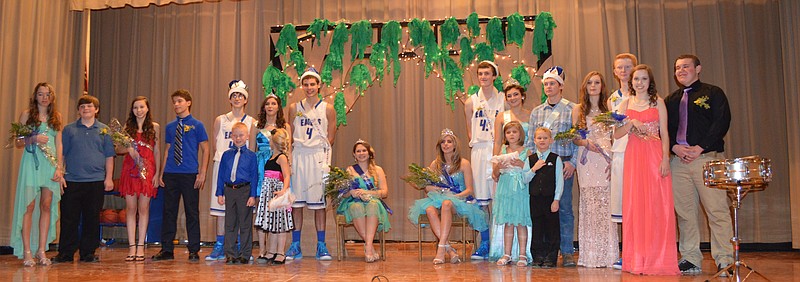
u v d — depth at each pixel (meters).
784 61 6.16
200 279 3.88
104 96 7.68
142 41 7.67
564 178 4.68
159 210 6.77
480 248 5.23
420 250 5.10
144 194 5.18
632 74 4.26
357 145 5.35
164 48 7.62
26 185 4.88
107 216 6.64
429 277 3.95
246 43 7.30
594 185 4.55
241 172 4.88
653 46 6.68
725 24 6.67
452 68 6.32
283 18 7.31
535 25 6.16
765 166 3.36
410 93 7.10
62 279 3.91
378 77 6.43
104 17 7.77
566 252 4.66
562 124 4.81
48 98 5.00
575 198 6.49
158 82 7.56
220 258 5.25
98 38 7.75
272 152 5.05
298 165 5.43
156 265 4.78
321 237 5.38
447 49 6.39
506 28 6.32
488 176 5.28
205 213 7.12
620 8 6.70
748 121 6.52
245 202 4.90
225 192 4.92
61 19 6.71
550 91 4.86
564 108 4.87
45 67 6.50
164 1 6.53
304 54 6.50
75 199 5.14
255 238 7.03
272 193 4.82
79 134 5.20
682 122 4.17
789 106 6.08
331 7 7.21
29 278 3.97
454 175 5.22
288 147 5.06
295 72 6.40
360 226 5.09
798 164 5.97
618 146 4.35
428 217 5.00
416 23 6.42
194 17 7.55
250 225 4.95
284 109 6.30
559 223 4.64
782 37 6.18
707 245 6.35
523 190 4.64
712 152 4.10
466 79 6.39
